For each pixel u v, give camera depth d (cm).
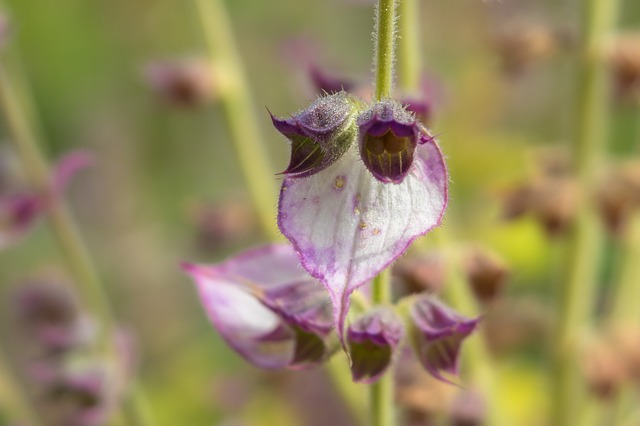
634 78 35
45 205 36
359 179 25
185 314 57
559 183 36
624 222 36
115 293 58
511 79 39
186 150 60
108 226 59
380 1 24
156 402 52
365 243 24
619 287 42
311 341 26
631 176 36
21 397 40
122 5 57
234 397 46
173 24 55
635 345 36
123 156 59
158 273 58
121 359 37
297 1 61
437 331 26
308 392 47
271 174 44
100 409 36
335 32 61
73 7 59
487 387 34
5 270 56
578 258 37
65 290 37
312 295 26
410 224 24
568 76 41
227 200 44
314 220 25
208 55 41
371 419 27
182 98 40
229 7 60
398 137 24
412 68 31
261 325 28
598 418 40
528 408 44
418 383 32
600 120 36
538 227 39
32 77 59
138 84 58
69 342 36
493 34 37
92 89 59
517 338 38
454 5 54
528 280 49
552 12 46
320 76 31
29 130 36
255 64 60
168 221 59
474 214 51
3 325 51
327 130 24
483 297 32
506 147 54
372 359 26
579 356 37
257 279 28
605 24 36
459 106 53
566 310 37
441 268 31
